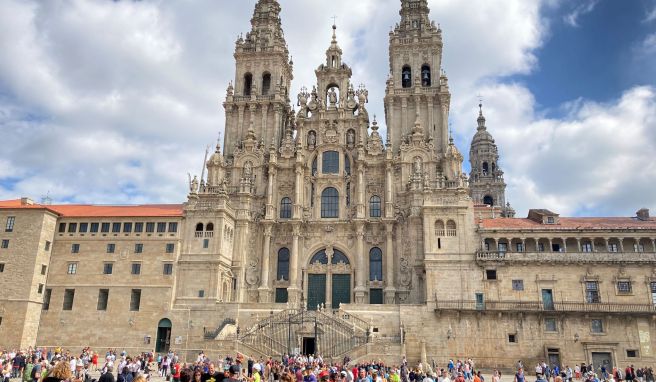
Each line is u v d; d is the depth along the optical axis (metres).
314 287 75.38
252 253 76.44
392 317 64.38
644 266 63.47
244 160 81.19
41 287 67.94
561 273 64.44
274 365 40.59
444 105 80.88
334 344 59.03
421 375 38.22
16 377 44.03
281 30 93.56
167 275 68.12
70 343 66.31
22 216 68.94
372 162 78.81
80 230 71.06
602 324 61.56
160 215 70.56
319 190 79.12
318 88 84.62
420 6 88.25
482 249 66.88
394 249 74.56
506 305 63.75
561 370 60.31
